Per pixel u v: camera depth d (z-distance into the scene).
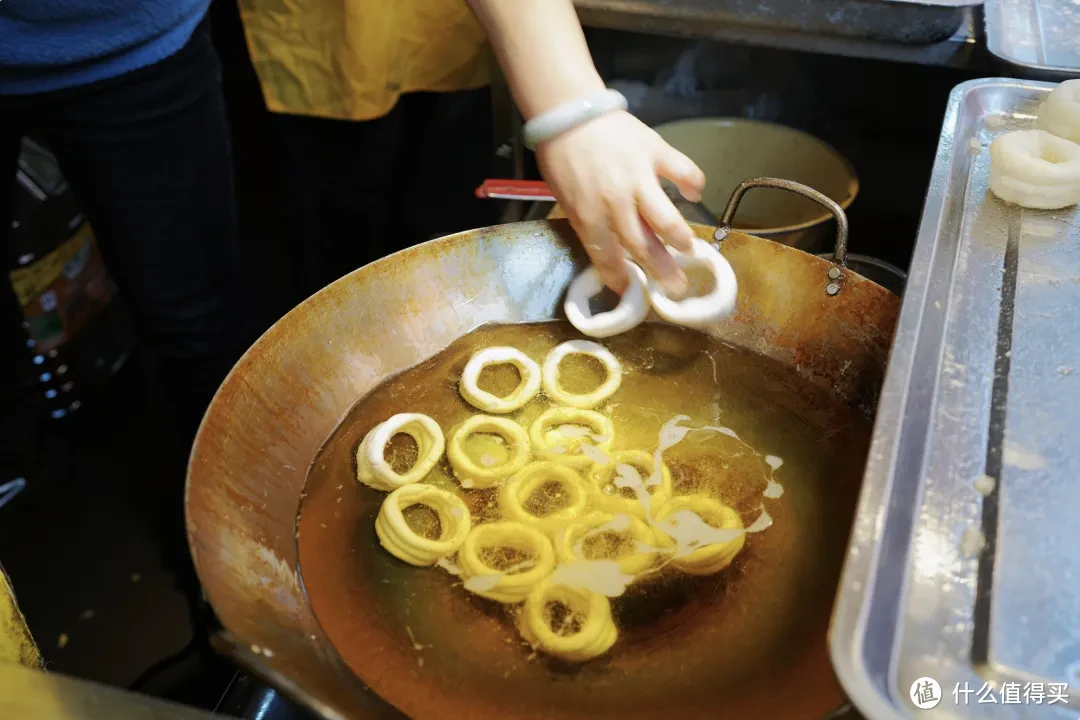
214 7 1.49
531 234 0.88
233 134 1.69
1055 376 0.70
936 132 1.34
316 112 1.26
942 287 0.75
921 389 0.67
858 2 0.97
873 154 1.36
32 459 1.27
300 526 0.75
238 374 0.74
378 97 1.22
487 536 0.74
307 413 0.79
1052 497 0.63
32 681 0.56
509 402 0.83
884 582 0.57
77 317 1.32
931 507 0.63
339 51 1.17
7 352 1.20
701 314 0.83
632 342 0.88
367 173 1.35
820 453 0.79
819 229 0.99
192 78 0.98
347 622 0.70
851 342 0.82
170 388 1.20
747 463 0.79
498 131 1.17
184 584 1.19
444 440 0.81
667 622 0.70
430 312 0.87
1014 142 0.85
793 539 0.74
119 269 1.05
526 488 0.78
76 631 1.14
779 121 1.39
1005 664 0.57
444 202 1.51
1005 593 0.59
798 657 0.68
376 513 0.77
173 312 1.08
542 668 0.68
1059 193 0.82
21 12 0.82
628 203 0.77
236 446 0.72
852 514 0.76
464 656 0.68
